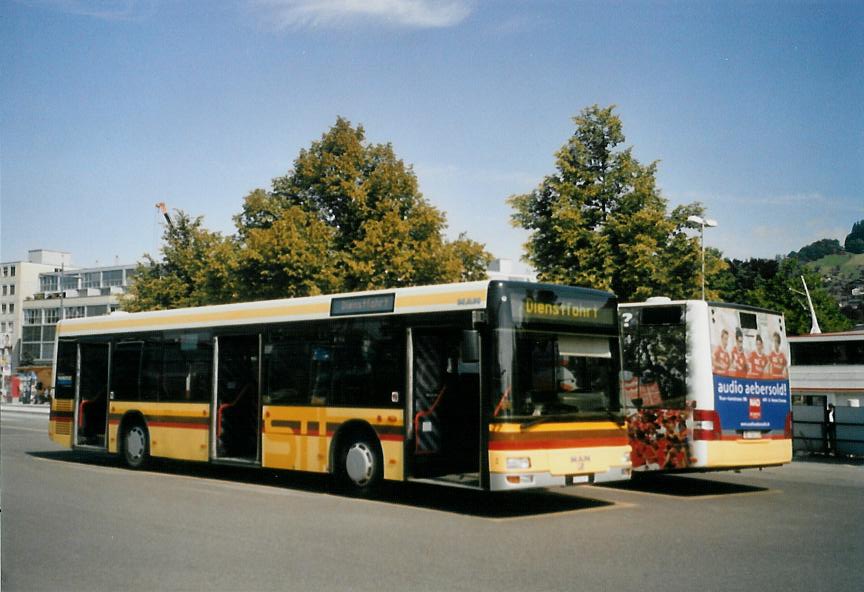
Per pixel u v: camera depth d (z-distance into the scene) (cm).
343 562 819
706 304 1400
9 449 2253
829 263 19162
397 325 1258
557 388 1154
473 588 716
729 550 892
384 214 3325
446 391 1274
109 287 10981
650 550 889
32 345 11619
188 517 1096
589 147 2856
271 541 929
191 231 4197
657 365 1430
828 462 2016
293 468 1393
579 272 2734
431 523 1066
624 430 1216
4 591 704
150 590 707
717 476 1714
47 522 1049
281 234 3169
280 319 1455
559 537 967
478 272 3472
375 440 1285
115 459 1981
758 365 1463
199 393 1592
